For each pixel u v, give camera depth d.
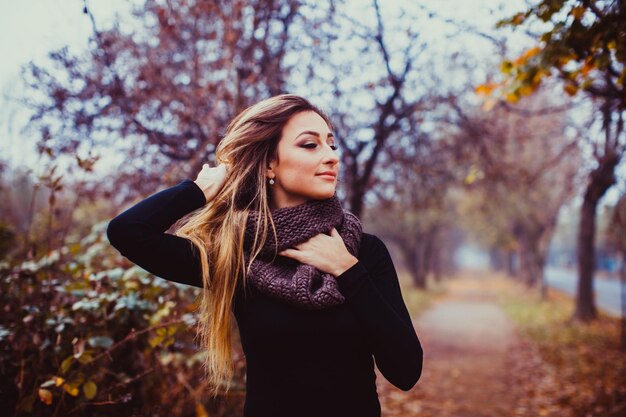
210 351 1.60
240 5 3.95
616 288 23.91
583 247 11.65
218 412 3.41
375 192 6.78
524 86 3.16
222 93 3.90
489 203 15.91
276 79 4.26
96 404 2.49
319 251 1.41
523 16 2.91
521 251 25.69
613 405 5.18
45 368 2.70
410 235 21.78
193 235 1.56
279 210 1.48
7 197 6.09
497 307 17.23
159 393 3.03
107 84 4.04
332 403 1.35
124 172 4.34
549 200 16.52
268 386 1.40
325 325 1.36
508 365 8.02
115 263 3.55
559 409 5.43
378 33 4.38
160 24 4.15
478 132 6.56
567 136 10.26
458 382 6.97
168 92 4.15
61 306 2.79
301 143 1.51
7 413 2.61
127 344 2.88
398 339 1.33
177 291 2.99
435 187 7.73
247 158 1.57
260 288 1.41
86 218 5.10
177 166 4.13
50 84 4.00
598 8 2.84
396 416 5.44
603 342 8.99
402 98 5.39
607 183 7.64
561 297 19.02
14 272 2.96
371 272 1.50
